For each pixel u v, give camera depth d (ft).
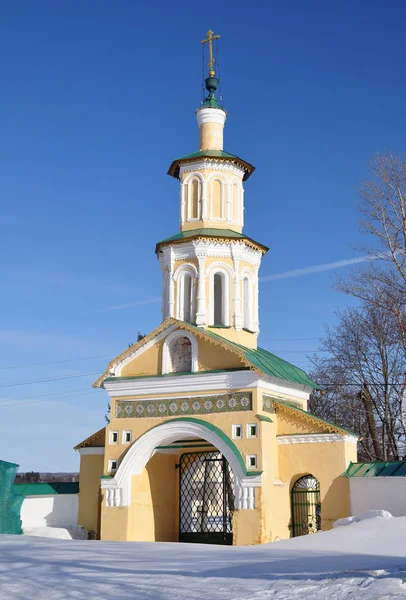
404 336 133.90
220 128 126.21
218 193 120.26
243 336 112.78
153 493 108.99
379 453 154.10
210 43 129.90
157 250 119.96
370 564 49.55
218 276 119.14
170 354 108.06
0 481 103.60
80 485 116.98
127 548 69.92
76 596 40.75
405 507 91.71
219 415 100.83
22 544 73.92
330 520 97.04
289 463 101.60
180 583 42.80
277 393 105.91
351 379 165.37
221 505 114.93
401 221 129.08
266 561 54.54
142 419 106.22
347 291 135.85
